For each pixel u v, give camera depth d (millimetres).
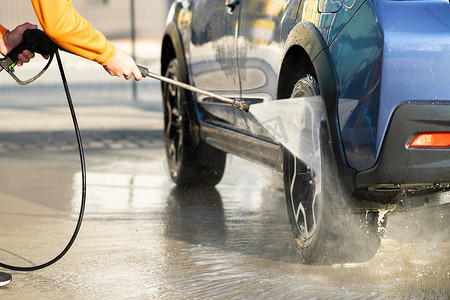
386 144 3393
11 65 3709
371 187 3539
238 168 7398
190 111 5918
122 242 4617
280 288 3680
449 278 3807
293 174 4227
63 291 3672
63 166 7430
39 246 4531
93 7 28766
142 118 11312
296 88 4090
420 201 3846
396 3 3463
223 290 3662
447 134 3375
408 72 3369
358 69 3514
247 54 4723
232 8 4984
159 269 4035
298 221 4203
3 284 3719
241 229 4957
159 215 5375
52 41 3660
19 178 6789
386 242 4477
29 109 12508
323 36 3797
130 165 7508
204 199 5949
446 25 3414
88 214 5402
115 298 3559
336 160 3646
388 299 3494
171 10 6316
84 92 15578
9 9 26828
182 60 5938
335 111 3656
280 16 4293
